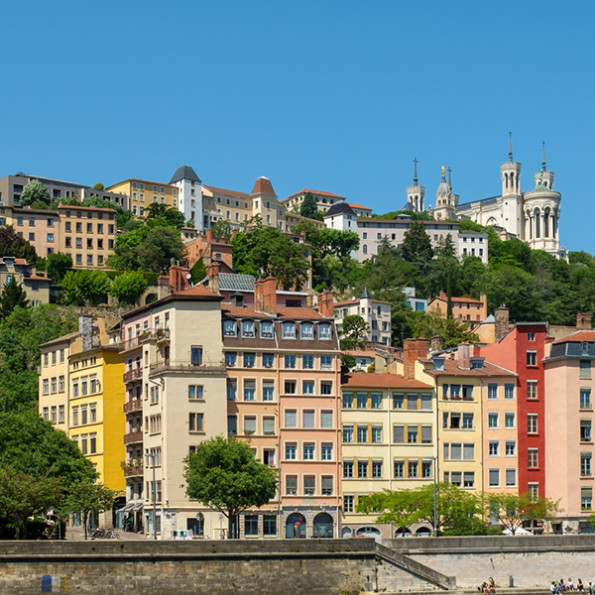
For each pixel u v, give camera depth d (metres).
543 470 188.00
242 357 177.38
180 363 173.12
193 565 136.12
